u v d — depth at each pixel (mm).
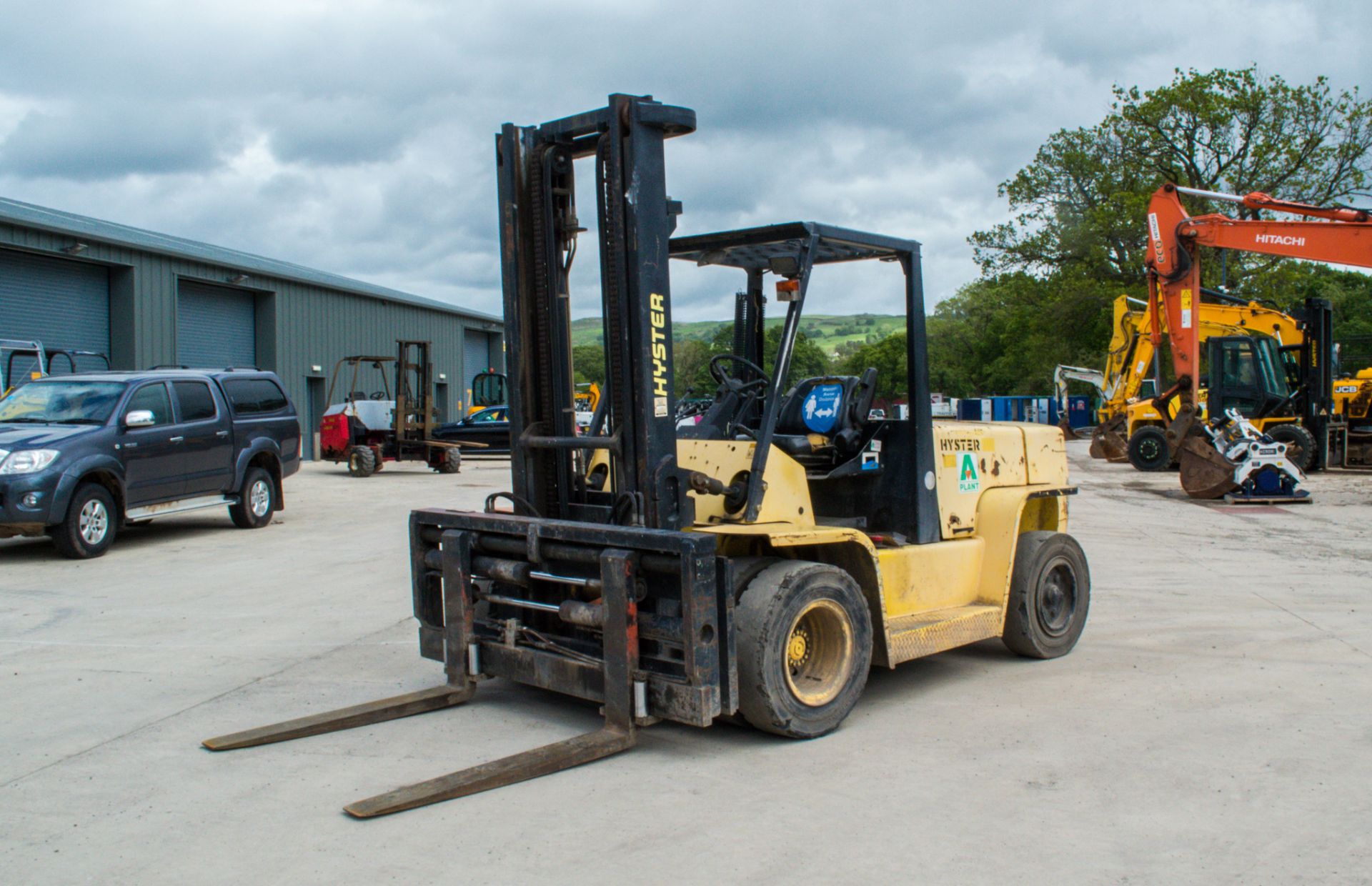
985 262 52312
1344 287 71000
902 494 6211
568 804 4188
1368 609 8266
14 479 10852
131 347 26016
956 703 5703
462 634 5582
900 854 3695
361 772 4609
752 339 6355
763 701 4820
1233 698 5750
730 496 5309
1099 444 28906
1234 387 23359
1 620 8133
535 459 5668
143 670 6543
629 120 5004
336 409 25750
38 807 4230
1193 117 44906
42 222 23281
